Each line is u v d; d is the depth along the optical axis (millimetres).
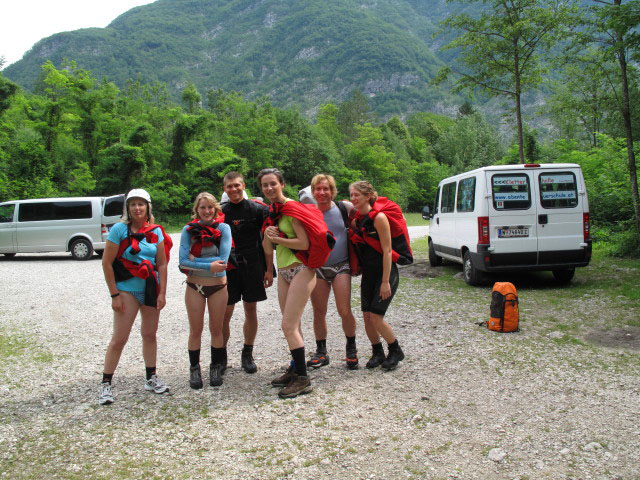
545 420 3580
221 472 3014
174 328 6660
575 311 6695
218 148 40344
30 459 3211
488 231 8344
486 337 5688
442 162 81250
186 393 4289
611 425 3469
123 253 4086
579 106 12961
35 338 6227
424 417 3682
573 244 8359
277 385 4391
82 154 32219
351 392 4195
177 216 33375
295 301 4191
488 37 16031
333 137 68125
